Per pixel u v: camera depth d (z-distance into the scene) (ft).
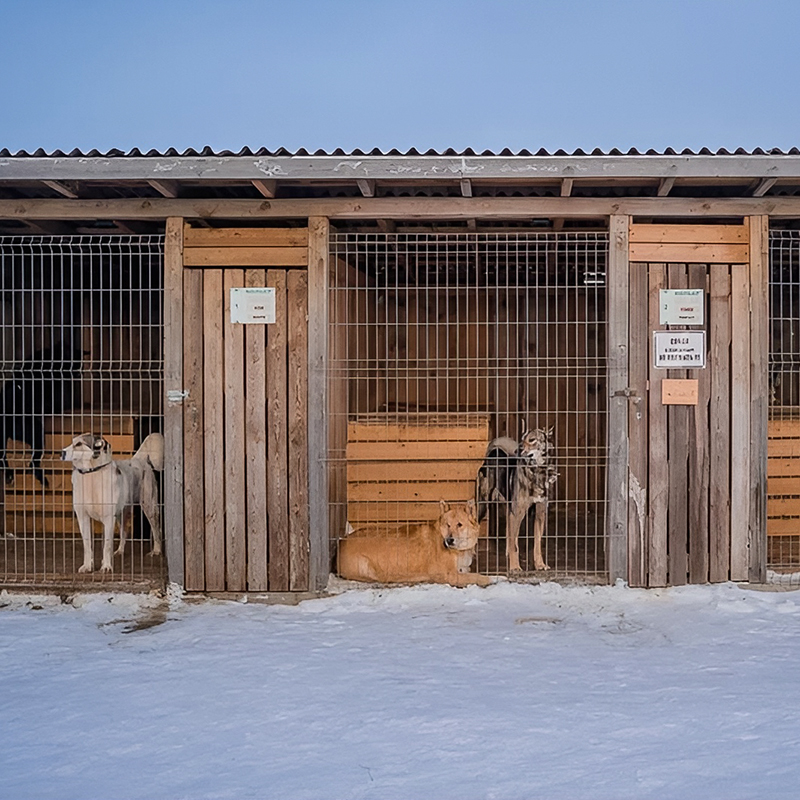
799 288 31.65
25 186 20.62
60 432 27.86
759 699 13.88
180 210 21.39
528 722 13.00
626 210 21.13
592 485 34.47
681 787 10.81
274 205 21.30
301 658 16.31
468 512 21.33
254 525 21.45
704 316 21.27
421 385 34.68
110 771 11.57
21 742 12.57
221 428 21.45
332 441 22.43
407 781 11.10
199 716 13.47
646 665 15.74
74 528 27.78
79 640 17.79
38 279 30.48
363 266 29.91
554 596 20.52
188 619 19.29
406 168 19.22
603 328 34.42
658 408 21.29
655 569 21.25
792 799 10.43
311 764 11.68
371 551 21.68
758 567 21.24
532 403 34.68
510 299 34.73
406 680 15.01
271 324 21.39
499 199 21.20
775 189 21.21
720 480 21.31
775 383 31.76
